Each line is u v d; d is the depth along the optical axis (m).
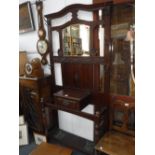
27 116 2.14
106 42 1.50
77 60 1.74
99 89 1.71
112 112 1.64
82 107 1.61
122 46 1.48
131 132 1.53
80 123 2.03
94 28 1.55
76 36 1.70
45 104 1.81
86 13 1.65
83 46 1.68
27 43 2.21
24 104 2.11
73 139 2.00
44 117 1.89
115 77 1.58
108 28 1.47
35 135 2.09
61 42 1.80
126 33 1.44
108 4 1.40
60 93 1.74
